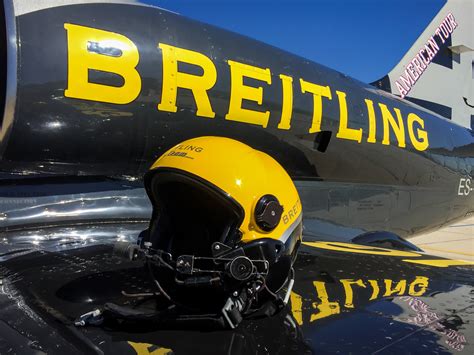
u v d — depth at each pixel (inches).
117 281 69.8
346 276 78.4
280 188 51.2
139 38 105.7
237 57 122.2
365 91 161.5
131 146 110.3
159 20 110.7
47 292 64.7
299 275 78.0
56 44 95.6
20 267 77.8
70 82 97.1
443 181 197.3
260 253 47.4
